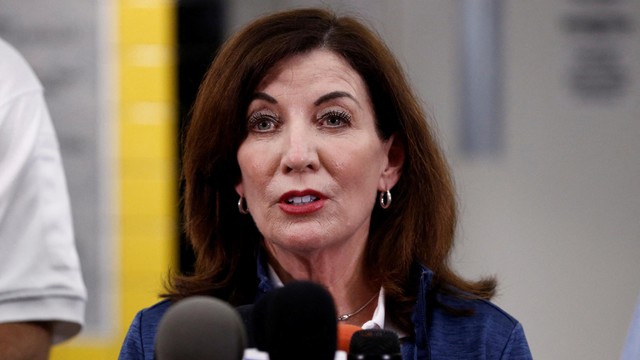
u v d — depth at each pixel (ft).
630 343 10.50
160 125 22.13
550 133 24.54
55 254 12.43
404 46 24.02
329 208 10.57
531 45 24.39
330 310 7.47
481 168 24.50
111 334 21.90
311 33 10.83
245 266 11.70
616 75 24.43
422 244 11.71
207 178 11.42
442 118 24.39
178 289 11.73
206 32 23.00
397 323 11.43
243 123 10.87
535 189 24.62
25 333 12.14
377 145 10.98
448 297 11.68
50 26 21.74
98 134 21.97
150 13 22.07
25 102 12.62
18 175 12.28
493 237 24.68
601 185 24.63
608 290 24.82
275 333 7.39
